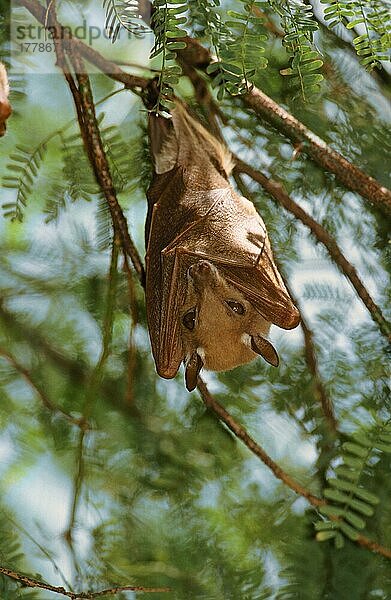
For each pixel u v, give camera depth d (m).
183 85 1.50
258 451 1.47
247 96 1.43
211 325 1.43
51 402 1.58
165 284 1.43
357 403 1.52
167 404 1.59
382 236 1.52
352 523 1.37
